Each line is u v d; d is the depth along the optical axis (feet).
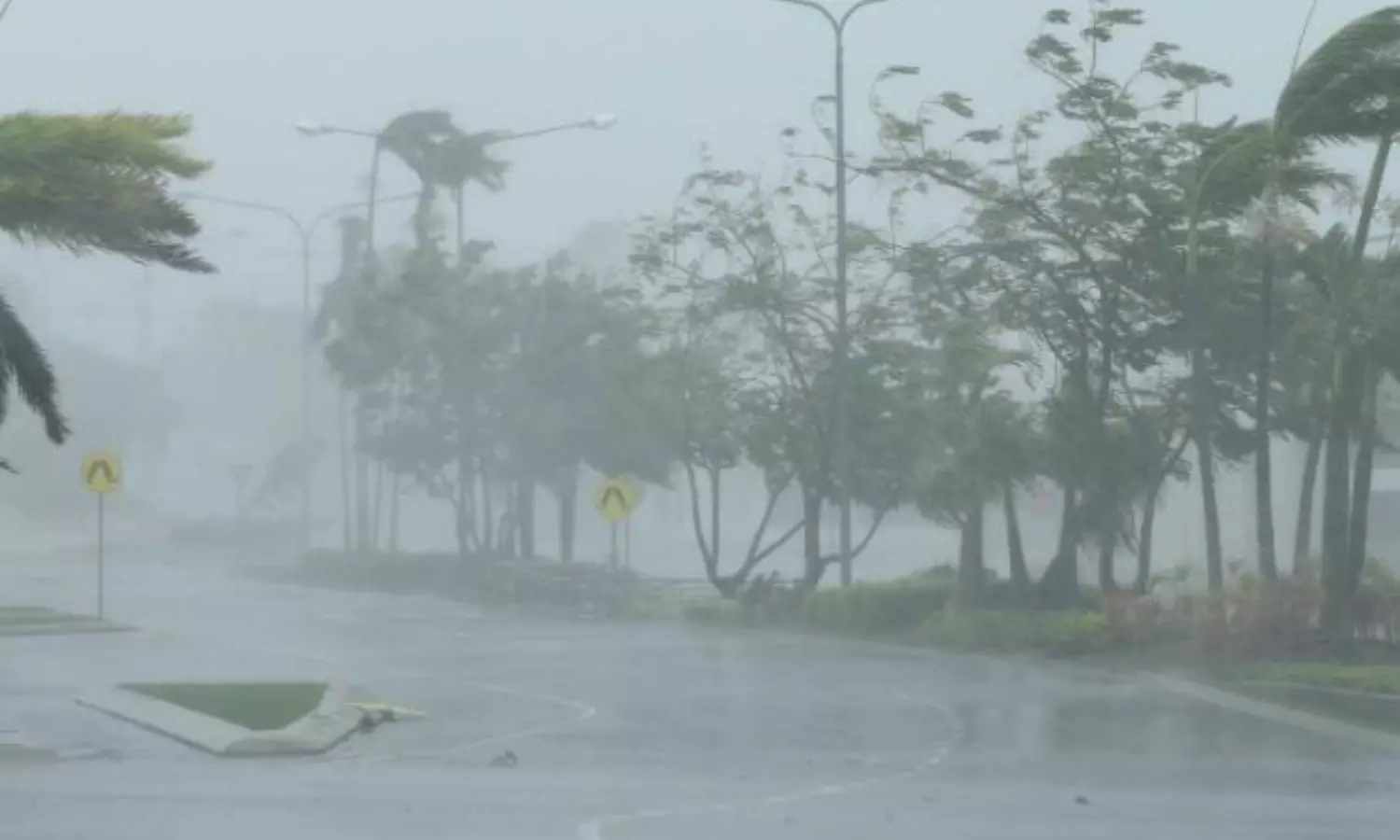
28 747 83.71
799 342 169.48
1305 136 115.75
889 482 167.84
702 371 179.01
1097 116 135.54
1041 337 142.00
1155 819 62.95
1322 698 103.14
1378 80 112.16
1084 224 137.28
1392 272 120.06
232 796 66.85
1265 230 120.57
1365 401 122.93
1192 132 133.59
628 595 196.95
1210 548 129.70
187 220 83.05
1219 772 77.15
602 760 79.77
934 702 104.12
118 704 97.76
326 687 104.78
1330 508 120.57
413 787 70.13
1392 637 123.13
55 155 78.59
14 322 80.69
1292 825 61.98
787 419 172.35
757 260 168.45
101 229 81.20
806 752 82.69
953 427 143.33
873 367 166.30
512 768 76.95
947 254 143.43
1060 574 148.36
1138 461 141.08
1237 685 113.19
